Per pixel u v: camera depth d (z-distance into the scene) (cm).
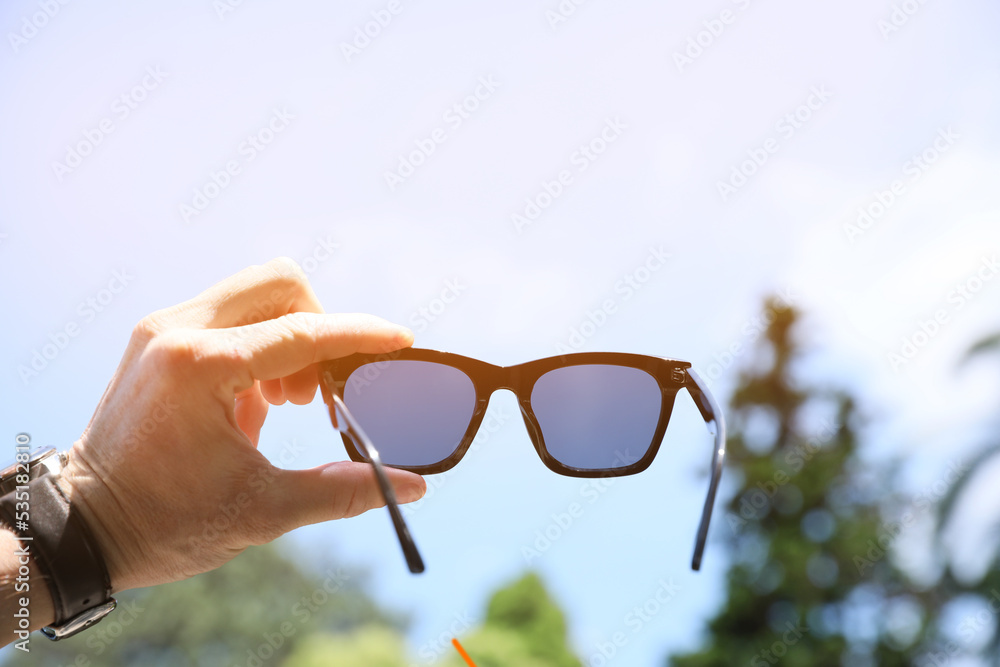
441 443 84
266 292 82
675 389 86
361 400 84
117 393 79
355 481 80
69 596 77
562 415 86
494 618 236
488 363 85
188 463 78
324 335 80
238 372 78
